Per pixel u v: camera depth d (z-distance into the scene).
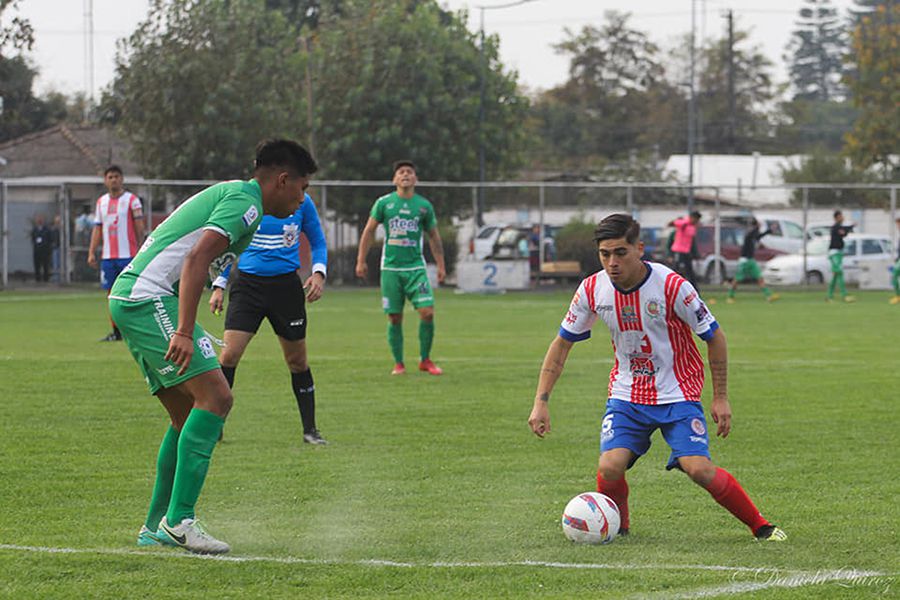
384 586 9.02
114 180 29.55
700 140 126.88
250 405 19.47
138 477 13.55
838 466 14.42
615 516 10.56
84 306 45.53
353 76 72.19
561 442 16.11
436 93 73.12
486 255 61.22
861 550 10.24
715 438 16.42
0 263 62.12
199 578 9.21
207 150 66.62
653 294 10.28
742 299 54.41
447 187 65.12
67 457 14.74
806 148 149.00
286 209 10.77
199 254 10.03
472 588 8.96
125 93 67.12
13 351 27.53
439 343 31.09
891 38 90.94
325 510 11.89
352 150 71.38
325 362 25.98
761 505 12.18
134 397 20.00
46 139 84.69
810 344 31.00
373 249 60.59
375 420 18.00
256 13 69.12
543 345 30.44
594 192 70.00
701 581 9.16
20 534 10.73
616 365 10.84
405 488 13.03
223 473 13.88
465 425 17.53
